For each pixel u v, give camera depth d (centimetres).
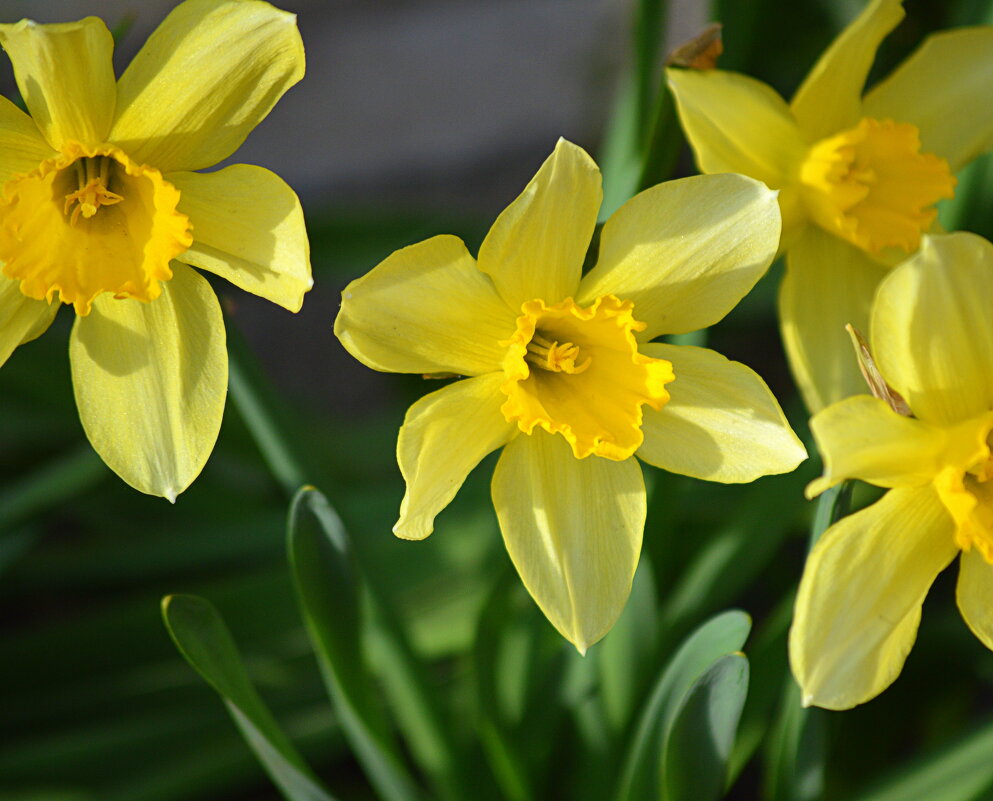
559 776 59
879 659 48
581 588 49
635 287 49
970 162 55
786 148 53
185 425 50
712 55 52
